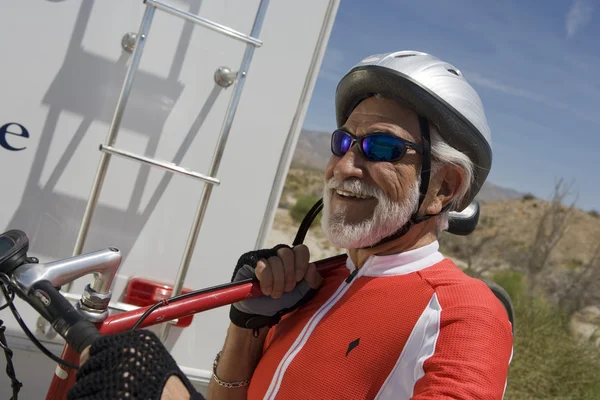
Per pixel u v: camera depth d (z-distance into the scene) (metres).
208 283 2.23
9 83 1.97
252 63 2.21
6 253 1.09
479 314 1.25
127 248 2.11
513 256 17.66
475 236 18.19
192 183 2.16
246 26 2.17
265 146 2.25
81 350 0.94
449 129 1.43
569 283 16.14
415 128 1.44
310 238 16.41
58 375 1.27
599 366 7.35
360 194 1.46
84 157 2.04
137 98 2.07
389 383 1.28
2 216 2.00
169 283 2.17
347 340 1.36
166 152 2.12
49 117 2.01
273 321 1.55
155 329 2.18
